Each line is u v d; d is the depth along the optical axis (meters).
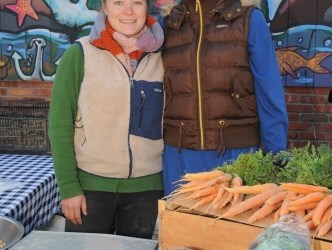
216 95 2.08
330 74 4.21
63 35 4.65
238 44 2.04
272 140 2.10
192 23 2.10
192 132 2.11
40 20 4.66
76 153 2.12
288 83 4.30
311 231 1.39
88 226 2.14
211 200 1.58
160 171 2.23
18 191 2.76
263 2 4.21
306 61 4.23
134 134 2.07
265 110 2.10
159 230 1.59
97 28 2.05
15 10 4.68
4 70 4.80
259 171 1.66
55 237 1.76
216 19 2.07
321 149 1.67
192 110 2.09
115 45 2.03
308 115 4.36
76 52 2.04
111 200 2.14
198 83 2.07
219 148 2.10
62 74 2.04
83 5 4.57
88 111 2.03
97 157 2.07
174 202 1.58
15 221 1.99
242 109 2.10
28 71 4.77
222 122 2.08
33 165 3.41
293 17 4.19
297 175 1.61
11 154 3.91
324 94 4.28
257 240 1.32
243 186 1.57
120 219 2.21
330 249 1.34
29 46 4.73
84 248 1.67
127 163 2.09
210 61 2.05
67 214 2.10
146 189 2.17
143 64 2.09
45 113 4.29
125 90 2.03
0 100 4.87
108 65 2.04
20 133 4.22
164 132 2.22
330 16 4.12
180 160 2.16
